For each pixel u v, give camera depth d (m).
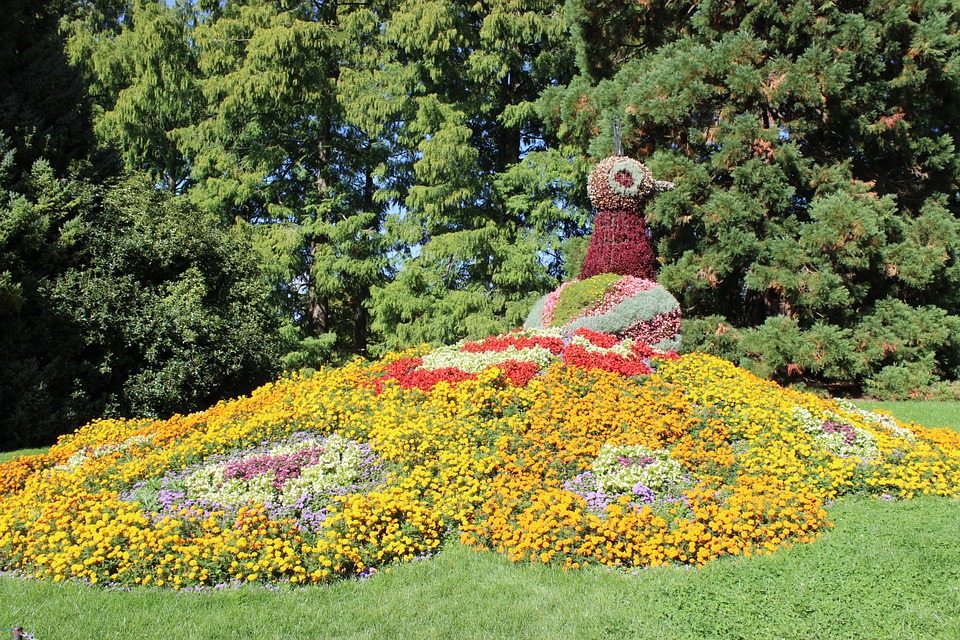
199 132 22.03
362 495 5.91
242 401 8.95
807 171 16.52
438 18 20.33
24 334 11.55
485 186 21.30
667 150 17.66
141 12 21.89
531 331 10.57
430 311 21.08
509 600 4.75
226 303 14.23
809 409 8.51
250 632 4.39
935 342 15.84
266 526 5.44
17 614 4.60
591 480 6.42
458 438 7.11
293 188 24.09
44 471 7.83
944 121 18.19
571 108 19.56
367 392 8.44
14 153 11.80
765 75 16.50
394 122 22.19
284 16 20.81
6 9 12.95
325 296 22.97
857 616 4.28
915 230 16.38
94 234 12.48
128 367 12.57
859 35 15.79
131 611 4.63
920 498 6.79
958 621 4.25
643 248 11.50
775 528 5.68
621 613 4.49
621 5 19.03
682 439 7.44
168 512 5.82
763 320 18.19
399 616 4.57
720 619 4.29
